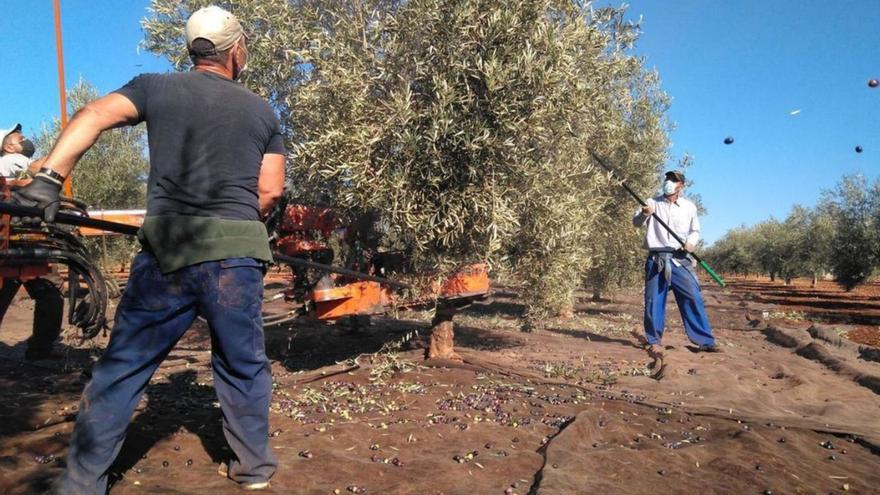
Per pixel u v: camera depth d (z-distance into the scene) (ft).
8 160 21.34
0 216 11.90
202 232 8.96
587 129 20.30
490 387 17.65
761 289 101.55
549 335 31.73
